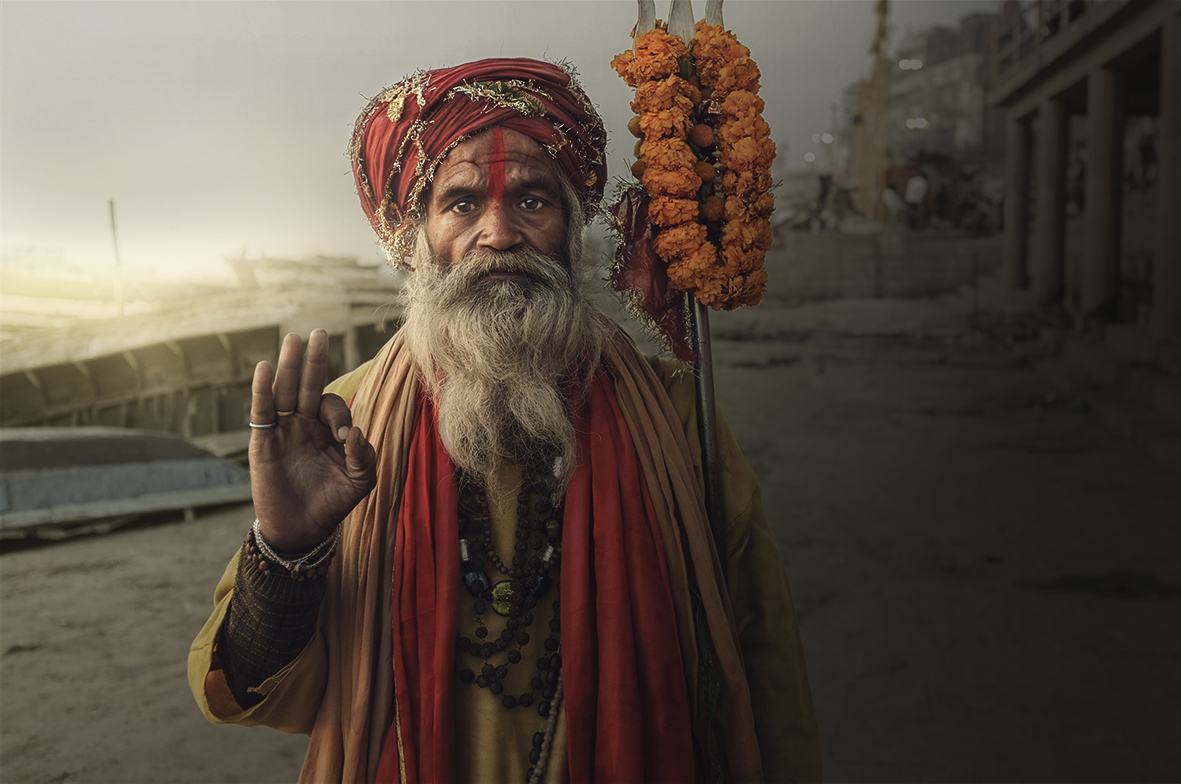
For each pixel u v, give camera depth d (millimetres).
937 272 18219
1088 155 11016
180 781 2898
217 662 950
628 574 1008
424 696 958
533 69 1030
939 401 9328
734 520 1142
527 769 1000
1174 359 8281
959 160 24391
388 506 1025
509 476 1048
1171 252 8750
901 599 4117
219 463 6918
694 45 1119
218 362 8023
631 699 962
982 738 2904
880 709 3117
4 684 3662
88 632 4266
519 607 1009
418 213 1050
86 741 3188
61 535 5895
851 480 6375
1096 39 10516
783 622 1165
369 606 996
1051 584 4270
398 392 1076
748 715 1053
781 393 10023
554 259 1028
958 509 5613
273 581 903
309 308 8062
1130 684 3254
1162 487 5988
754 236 1101
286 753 3121
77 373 7949
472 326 967
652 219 1091
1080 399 8781
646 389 1112
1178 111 8500
